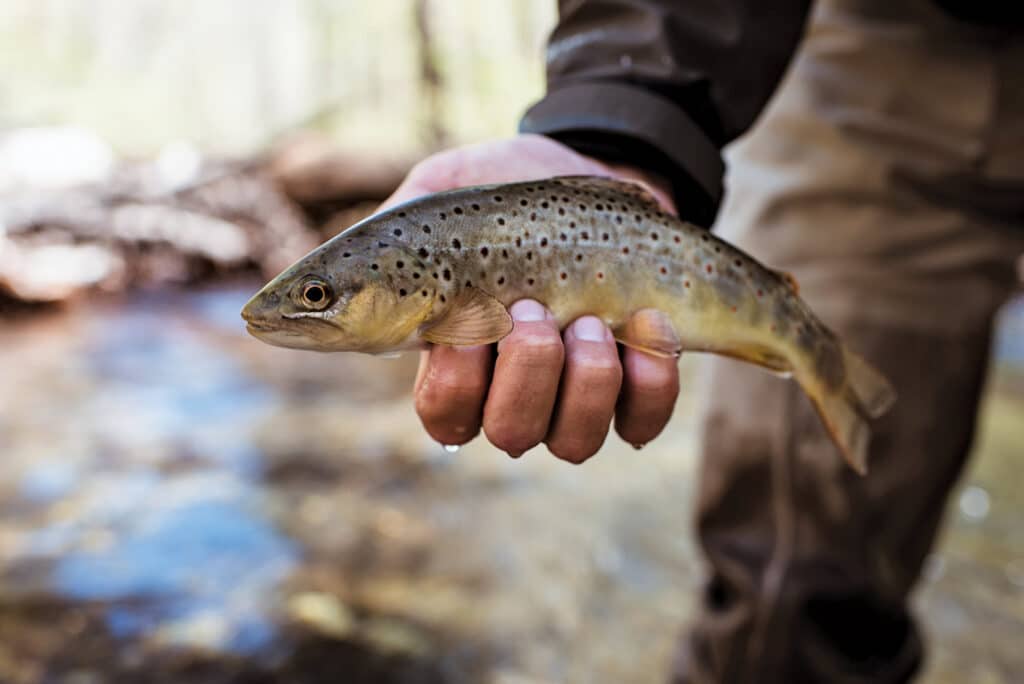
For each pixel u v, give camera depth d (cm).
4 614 82
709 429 65
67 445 129
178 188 285
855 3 63
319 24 557
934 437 64
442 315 41
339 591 90
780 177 65
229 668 76
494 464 125
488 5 511
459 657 80
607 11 47
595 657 81
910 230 63
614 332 43
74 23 525
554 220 42
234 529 102
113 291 242
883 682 63
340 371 179
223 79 542
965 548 104
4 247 227
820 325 47
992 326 65
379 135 512
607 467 126
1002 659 82
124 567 92
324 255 40
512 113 496
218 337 206
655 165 46
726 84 47
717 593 65
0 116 454
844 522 62
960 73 62
